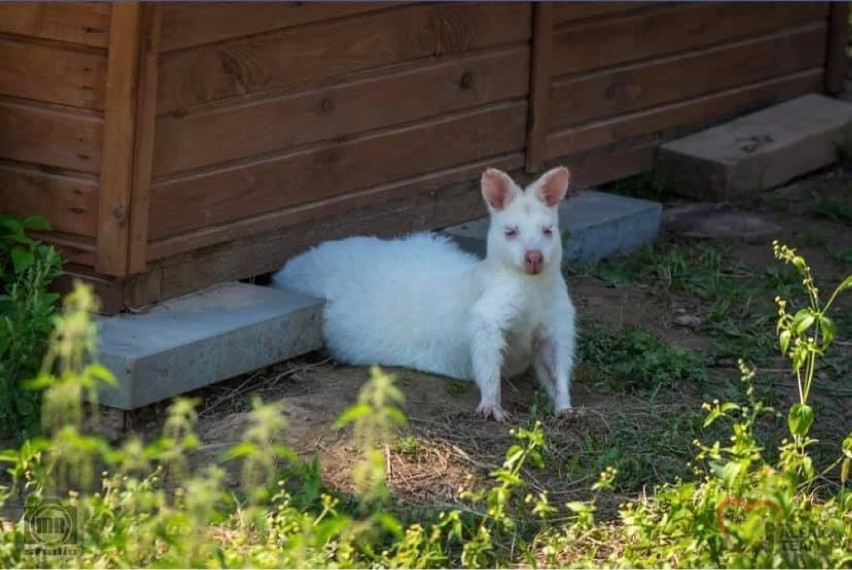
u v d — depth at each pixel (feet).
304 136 27.37
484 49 30.86
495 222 25.00
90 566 17.79
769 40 39.47
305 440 22.99
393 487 21.63
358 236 28.99
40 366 23.09
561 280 25.41
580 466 22.52
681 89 36.94
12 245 24.85
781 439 23.67
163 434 23.27
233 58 25.59
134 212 24.43
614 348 27.22
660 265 31.37
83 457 19.43
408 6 28.81
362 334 26.50
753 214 35.47
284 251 27.86
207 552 17.79
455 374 26.05
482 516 20.20
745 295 30.48
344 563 18.17
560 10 32.50
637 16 34.86
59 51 24.23
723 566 18.56
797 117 39.01
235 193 26.35
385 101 28.86
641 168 36.37
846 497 20.06
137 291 25.13
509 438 23.48
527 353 25.77
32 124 24.71
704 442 23.32
